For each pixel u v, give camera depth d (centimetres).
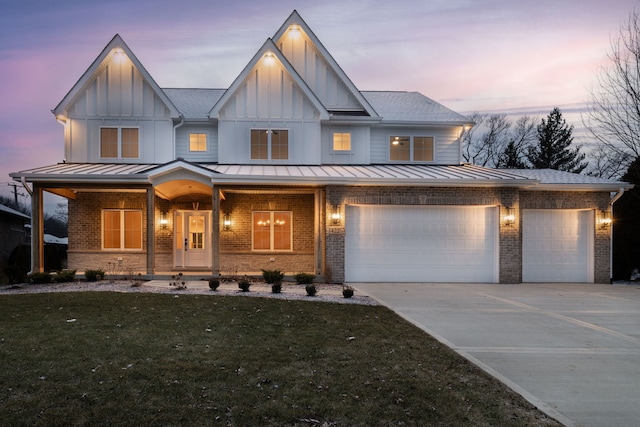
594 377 585
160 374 539
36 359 590
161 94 1781
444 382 540
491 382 549
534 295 1303
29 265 2047
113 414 424
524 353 696
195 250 1823
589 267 1667
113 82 1803
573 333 839
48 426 398
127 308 963
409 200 1558
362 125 1883
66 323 816
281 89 1834
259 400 465
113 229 1777
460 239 1602
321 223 1571
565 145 4172
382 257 1580
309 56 1953
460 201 1571
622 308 1103
